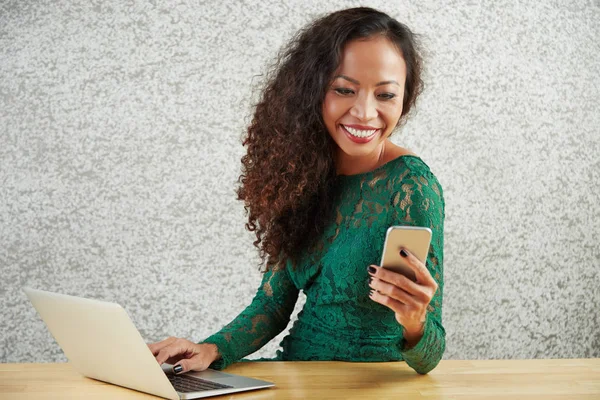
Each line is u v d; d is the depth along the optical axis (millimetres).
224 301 3469
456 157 3539
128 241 3432
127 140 3418
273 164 1779
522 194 3602
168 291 3447
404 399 1287
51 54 3395
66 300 1364
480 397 1303
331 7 3467
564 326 3668
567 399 1291
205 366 1581
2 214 3398
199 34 3422
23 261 3408
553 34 3621
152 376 1289
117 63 3410
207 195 3445
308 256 1779
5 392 1343
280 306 1868
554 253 3648
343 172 1760
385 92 1587
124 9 3404
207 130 3434
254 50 3439
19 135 3396
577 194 3666
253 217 1890
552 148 3631
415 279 1350
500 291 3592
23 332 3420
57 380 1443
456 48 3531
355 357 1669
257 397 1316
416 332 1407
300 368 1566
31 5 3391
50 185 3408
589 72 3668
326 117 1646
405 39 1643
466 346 3566
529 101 3598
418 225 1587
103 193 3420
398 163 1675
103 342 1334
